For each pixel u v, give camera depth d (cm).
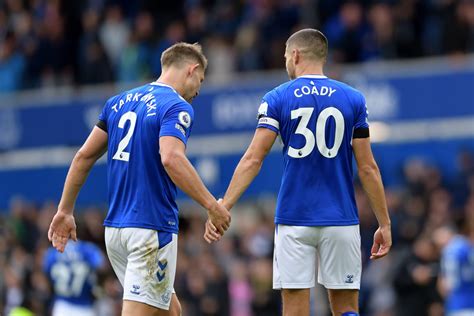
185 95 2725
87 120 6166
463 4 6062
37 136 6244
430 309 4778
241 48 6338
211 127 5853
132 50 6612
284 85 2650
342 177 2625
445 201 5134
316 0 6338
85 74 6594
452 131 5578
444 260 4606
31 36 7056
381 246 2638
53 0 7106
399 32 6078
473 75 5569
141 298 2606
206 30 6600
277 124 2622
